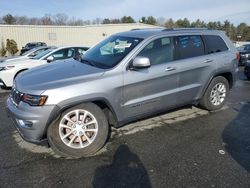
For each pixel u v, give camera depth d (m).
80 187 3.00
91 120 3.79
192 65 4.86
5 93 8.04
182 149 3.92
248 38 80.44
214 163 3.52
